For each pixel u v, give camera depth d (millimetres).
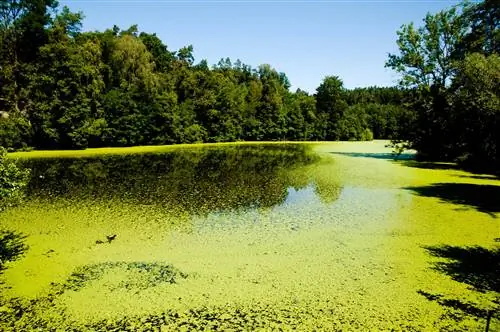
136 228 15891
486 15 37906
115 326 8734
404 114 45094
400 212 18766
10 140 47031
